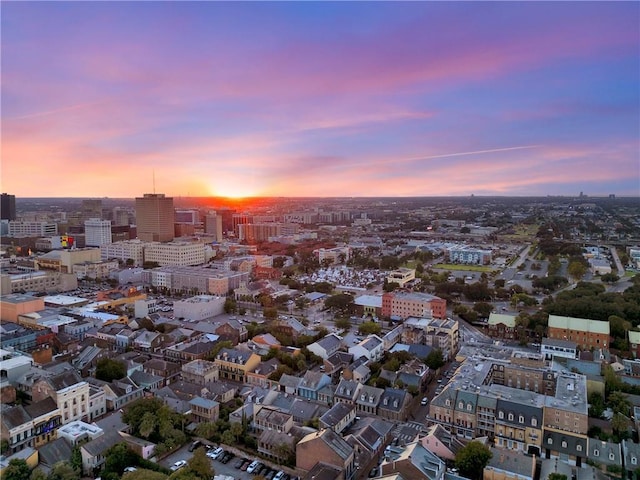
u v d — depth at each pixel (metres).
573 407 178.25
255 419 189.00
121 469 163.00
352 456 163.00
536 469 161.88
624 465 165.12
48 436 185.25
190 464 153.38
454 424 191.88
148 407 189.75
